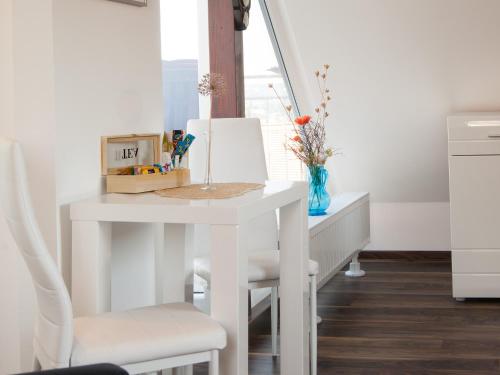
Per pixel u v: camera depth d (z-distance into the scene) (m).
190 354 1.87
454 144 3.98
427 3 3.89
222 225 1.97
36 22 2.10
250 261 2.83
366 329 3.55
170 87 3.95
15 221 1.68
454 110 4.42
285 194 2.37
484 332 3.46
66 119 2.15
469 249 4.02
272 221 3.21
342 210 4.14
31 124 2.12
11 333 2.19
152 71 2.64
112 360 1.76
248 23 4.01
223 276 1.97
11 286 2.17
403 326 3.59
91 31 2.28
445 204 5.10
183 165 2.74
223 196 2.20
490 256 4.00
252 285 2.74
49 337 1.75
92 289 2.11
